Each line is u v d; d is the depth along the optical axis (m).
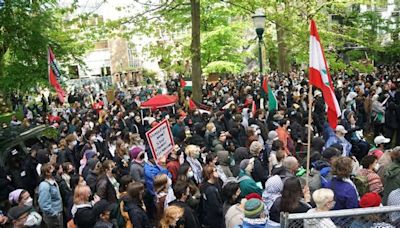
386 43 35.47
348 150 9.77
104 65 57.19
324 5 20.06
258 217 5.01
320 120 13.86
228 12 22.42
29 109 25.55
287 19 19.11
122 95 29.64
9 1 18.86
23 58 19.38
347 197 5.52
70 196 7.43
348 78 26.39
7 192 8.10
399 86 16.55
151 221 7.32
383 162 7.30
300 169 8.02
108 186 7.13
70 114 19.67
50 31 20.86
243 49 32.41
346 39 20.95
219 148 9.37
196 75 17.33
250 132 10.45
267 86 15.35
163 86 34.31
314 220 4.11
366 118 15.66
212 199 6.65
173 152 8.64
